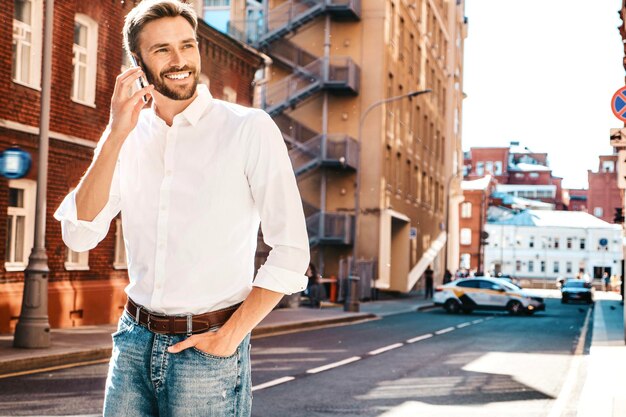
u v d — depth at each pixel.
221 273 2.91
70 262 19.62
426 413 9.52
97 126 20.39
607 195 138.88
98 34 20.38
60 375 11.80
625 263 21.44
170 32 2.86
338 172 42.28
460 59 77.00
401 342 19.34
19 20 17.88
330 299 37.84
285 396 10.45
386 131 43.41
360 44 42.50
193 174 2.91
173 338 2.90
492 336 22.25
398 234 50.12
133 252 2.98
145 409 2.97
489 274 90.19
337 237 41.00
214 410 2.89
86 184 2.87
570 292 53.69
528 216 127.44
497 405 10.27
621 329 24.58
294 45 42.31
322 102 42.50
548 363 15.49
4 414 8.71
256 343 18.00
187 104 2.93
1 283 17.16
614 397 10.32
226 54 27.59
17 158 16.61
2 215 17.09
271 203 2.89
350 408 9.68
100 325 19.84
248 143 2.90
